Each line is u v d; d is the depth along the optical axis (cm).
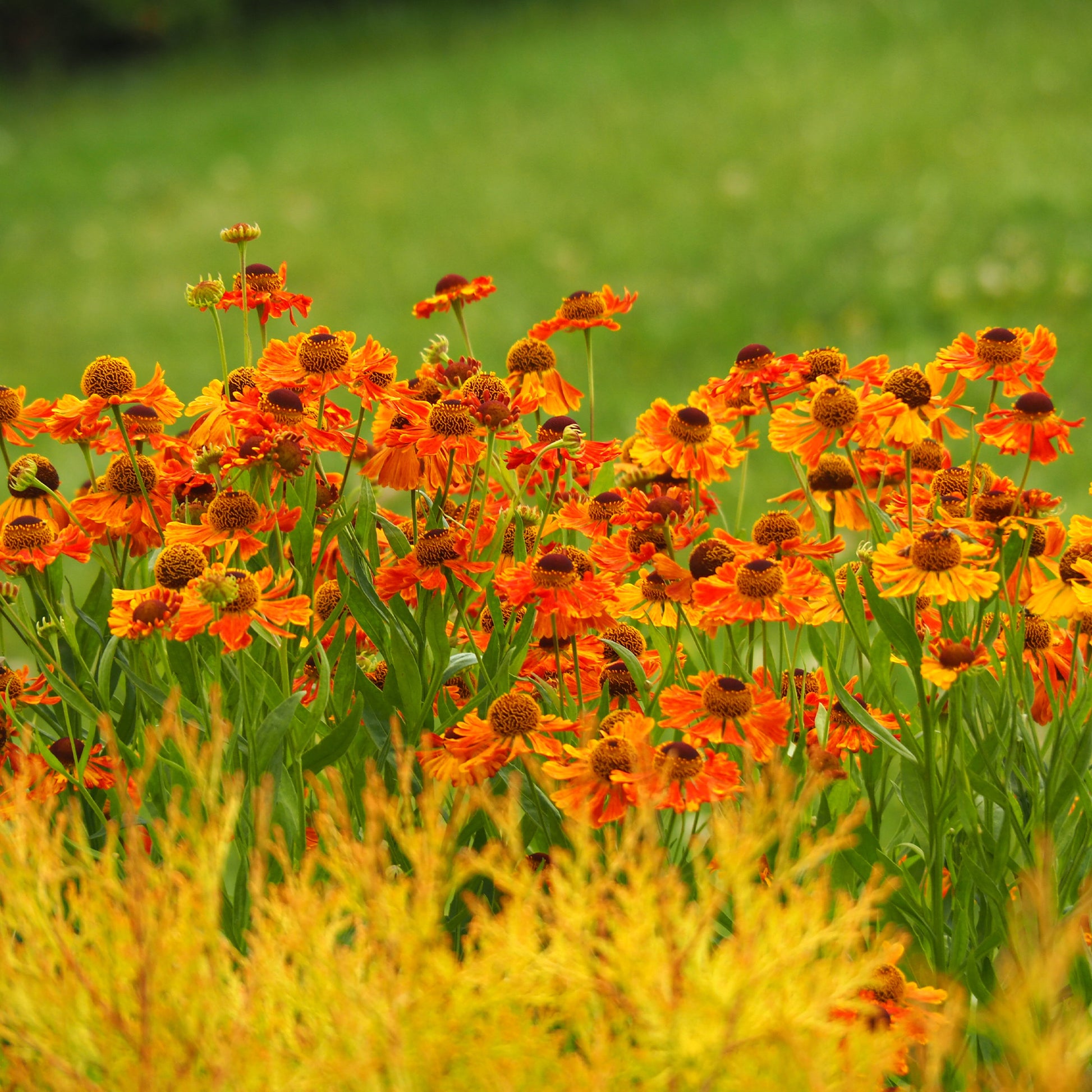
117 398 237
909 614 230
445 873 228
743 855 219
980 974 234
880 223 720
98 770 236
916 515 242
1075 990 228
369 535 239
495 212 909
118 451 244
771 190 838
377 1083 215
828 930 218
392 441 238
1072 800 235
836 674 233
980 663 229
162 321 757
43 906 222
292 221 952
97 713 233
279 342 239
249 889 226
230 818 220
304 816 231
